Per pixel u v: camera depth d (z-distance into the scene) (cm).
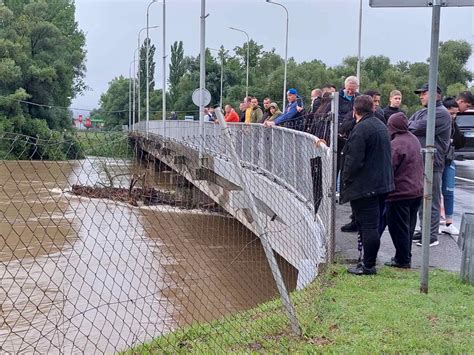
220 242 840
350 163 536
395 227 593
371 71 6256
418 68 6381
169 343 431
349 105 780
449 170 755
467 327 421
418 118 681
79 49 6575
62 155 347
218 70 6269
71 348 571
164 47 3041
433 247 691
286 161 907
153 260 784
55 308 650
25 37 5469
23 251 696
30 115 4403
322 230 678
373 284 536
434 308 462
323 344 399
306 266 656
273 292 745
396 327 423
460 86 5503
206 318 631
